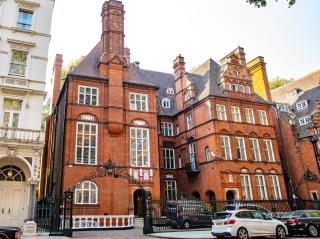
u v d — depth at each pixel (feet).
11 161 71.51
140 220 86.53
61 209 81.15
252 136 116.37
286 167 129.80
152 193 93.91
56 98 124.77
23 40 80.94
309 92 143.84
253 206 83.10
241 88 121.60
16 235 43.09
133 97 103.40
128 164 93.81
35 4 85.35
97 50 109.81
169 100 137.39
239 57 126.00
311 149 122.21
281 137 135.13
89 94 96.63
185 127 124.36
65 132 89.25
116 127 94.43
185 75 130.00
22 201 70.95
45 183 118.11
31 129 72.43
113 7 109.60
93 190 87.15
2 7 81.61
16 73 78.48
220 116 112.57
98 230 76.48
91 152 90.74
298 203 112.27
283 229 58.13
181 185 121.70
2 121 73.31
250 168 110.52
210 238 53.83
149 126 101.50
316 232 61.52
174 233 65.26
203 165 110.73
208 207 84.28
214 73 126.82
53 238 55.01
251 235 54.13
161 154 124.57
